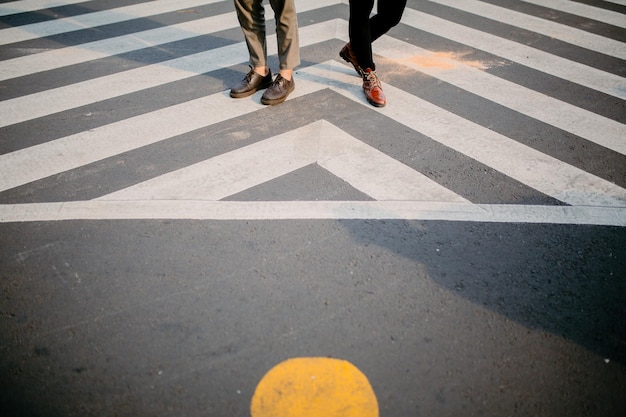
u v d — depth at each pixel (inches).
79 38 218.1
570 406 83.0
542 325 96.5
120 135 152.3
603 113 167.3
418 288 103.4
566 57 207.6
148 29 228.2
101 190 129.5
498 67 197.9
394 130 156.4
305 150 146.2
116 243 113.3
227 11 252.4
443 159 143.3
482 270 108.1
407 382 86.2
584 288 104.6
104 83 182.1
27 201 125.6
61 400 82.9
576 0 276.8
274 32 225.6
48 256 110.0
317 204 125.4
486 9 260.5
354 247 112.9
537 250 113.5
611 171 139.1
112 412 81.3
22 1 262.8
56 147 146.3
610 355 91.3
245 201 126.0
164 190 129.6
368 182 133.5
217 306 98.7
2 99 170.7
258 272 106.1
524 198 128.8
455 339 93.4
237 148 146.7
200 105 169.2
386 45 216.4
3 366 88.0
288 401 83.7
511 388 85.4
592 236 117.4
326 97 175.0
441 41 220.8
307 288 102.7
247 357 89.8
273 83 169.8
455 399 83.7
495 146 149.4
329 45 215.3
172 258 109.3
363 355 90.4
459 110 167.9
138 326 94.8
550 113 167.0
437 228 118.9
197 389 84.7
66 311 97.7
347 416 81.8
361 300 100.5
